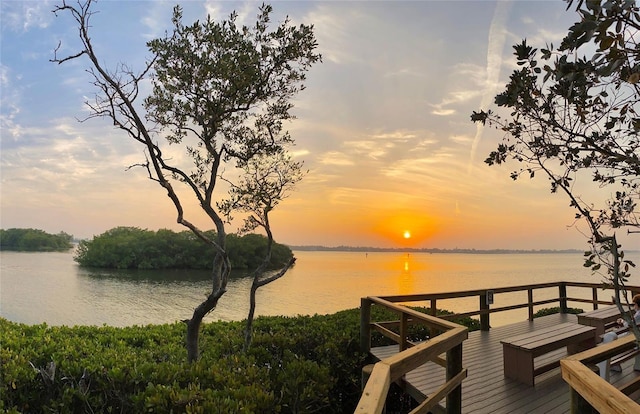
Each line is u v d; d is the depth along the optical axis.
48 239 144.88
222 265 5.75
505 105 2.15
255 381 4.29
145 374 4.29
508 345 5.16
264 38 5.80
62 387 4.37
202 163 6.16
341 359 5.59
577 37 1.52
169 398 3.68
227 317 29.09
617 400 1.86
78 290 45.97
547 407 4.23
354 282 57.97
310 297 40.47
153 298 40.06
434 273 81.06
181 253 79.88
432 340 3.29
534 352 4.94
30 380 4.36
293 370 4.70
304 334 6.15
